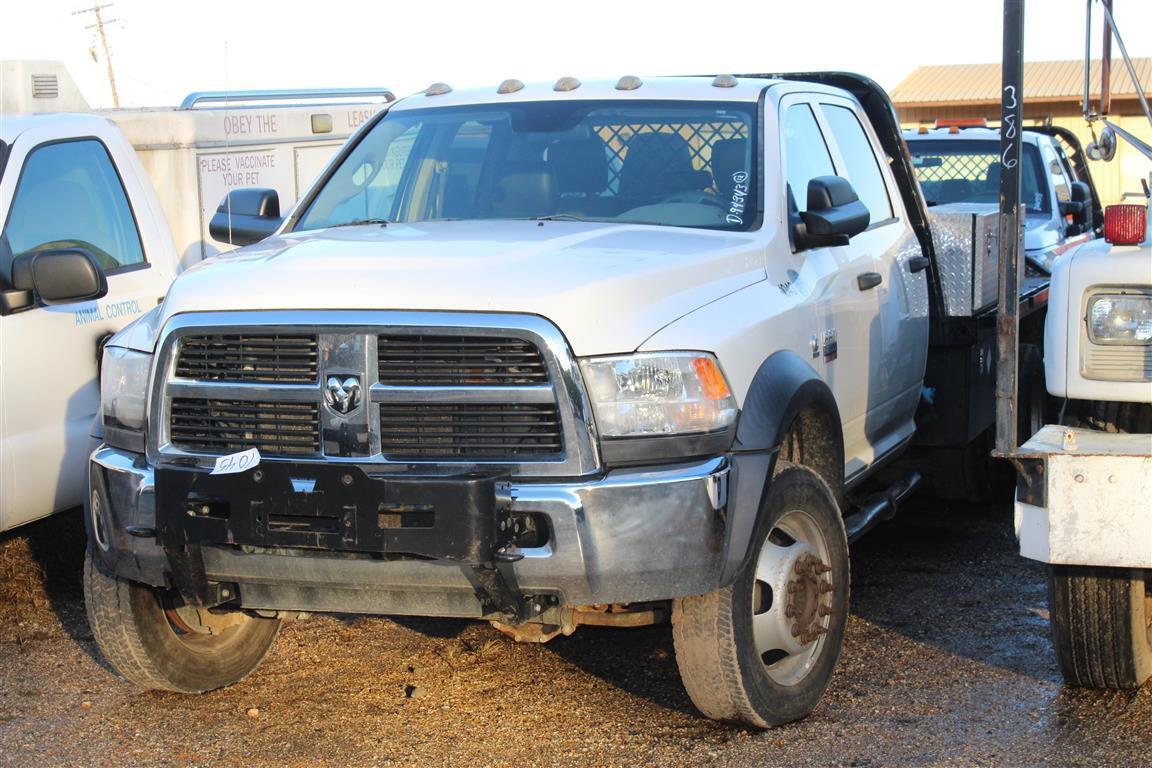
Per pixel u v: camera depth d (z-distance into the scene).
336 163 5.89
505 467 4.01
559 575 3.99
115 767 4.36
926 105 36.25
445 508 3.90
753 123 5.39
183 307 4.29
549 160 5.49
